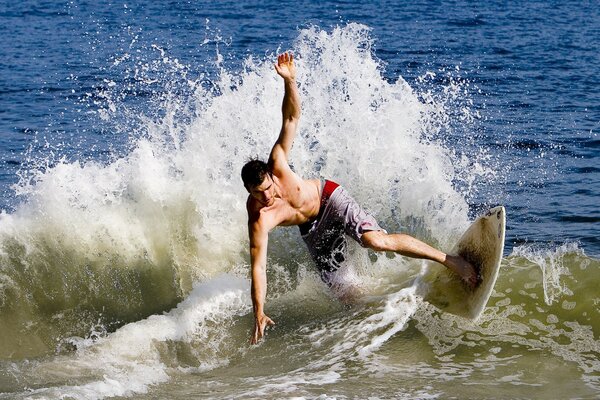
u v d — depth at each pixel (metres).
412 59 37.41
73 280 13.79
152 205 14.76
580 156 21.92
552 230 16.62
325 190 12.84
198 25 49.16
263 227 11.97
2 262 13.58
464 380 10.67
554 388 10.35
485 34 46.12
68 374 11.42
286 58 12.40
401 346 11.73
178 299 13.70
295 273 14.17
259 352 12.09
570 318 12.01
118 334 12.48
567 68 35.50
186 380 11.28
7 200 18.59
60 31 47.75
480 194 18.94
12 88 31.70
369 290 13.21
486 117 26.34
